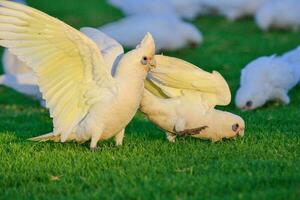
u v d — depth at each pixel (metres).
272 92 17.50
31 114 17.81
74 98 11.49
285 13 27.83
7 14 11.05
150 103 12.27
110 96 11.33
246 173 10.48
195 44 25.44
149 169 10.88
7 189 10.45
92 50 11.14
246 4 30.64
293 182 9.90
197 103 12.45
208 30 29.22
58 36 11.09
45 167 11.32
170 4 30.95
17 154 12.12
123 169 10.98
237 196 9.30
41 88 11.33
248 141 12.66
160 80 12.40
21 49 11.15
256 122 14.80
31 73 19.47
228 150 12.05
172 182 9.98
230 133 12.60
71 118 11.58
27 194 10.12
